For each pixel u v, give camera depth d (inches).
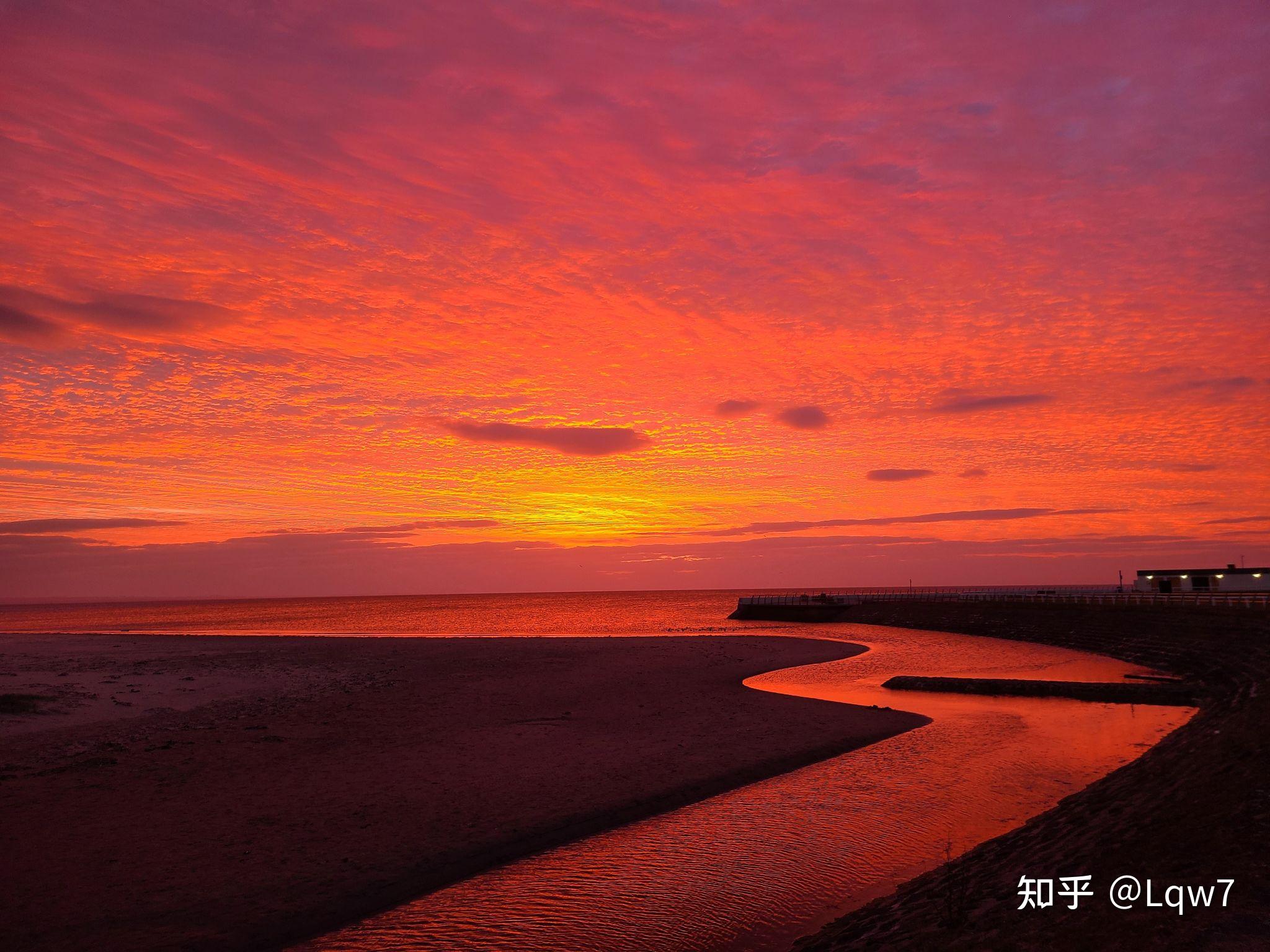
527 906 503.5
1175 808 494.9
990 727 1045.8
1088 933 336.5
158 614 7185.0
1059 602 2632.9
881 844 602.5
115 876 538.6
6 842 599.2
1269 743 585.0
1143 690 1257.4
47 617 6993.1
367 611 7386.8
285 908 497.4
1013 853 508.1
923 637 2787.9
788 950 436.1
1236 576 2723.9
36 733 984.3
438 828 641.0
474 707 1201.4
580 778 787.4
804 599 4296.3
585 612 6353.3
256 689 1387.8
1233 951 290.7
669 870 558.3
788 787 766.5
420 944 454.9
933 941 370.9
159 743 927.0
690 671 1670.8
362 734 987.9
